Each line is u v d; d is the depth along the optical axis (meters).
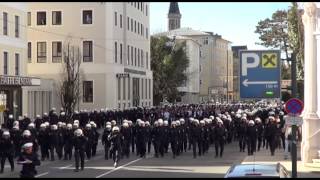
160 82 98.44
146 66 88.56
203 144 31.94
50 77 69.62
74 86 61.44
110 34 69.94
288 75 55.53
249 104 84.81
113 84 69.81
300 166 25.33
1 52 48.12
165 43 100.12
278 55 21.00
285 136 28.95
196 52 140.38
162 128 30.81
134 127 31.97
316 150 25.62
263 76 20.94
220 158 29.89
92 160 29.06
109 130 29.73
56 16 70.44
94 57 69.62
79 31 69.94
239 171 10.48
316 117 25.86
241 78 21.17
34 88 58.66
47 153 28.92
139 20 84.62
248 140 30.98
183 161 28.44
